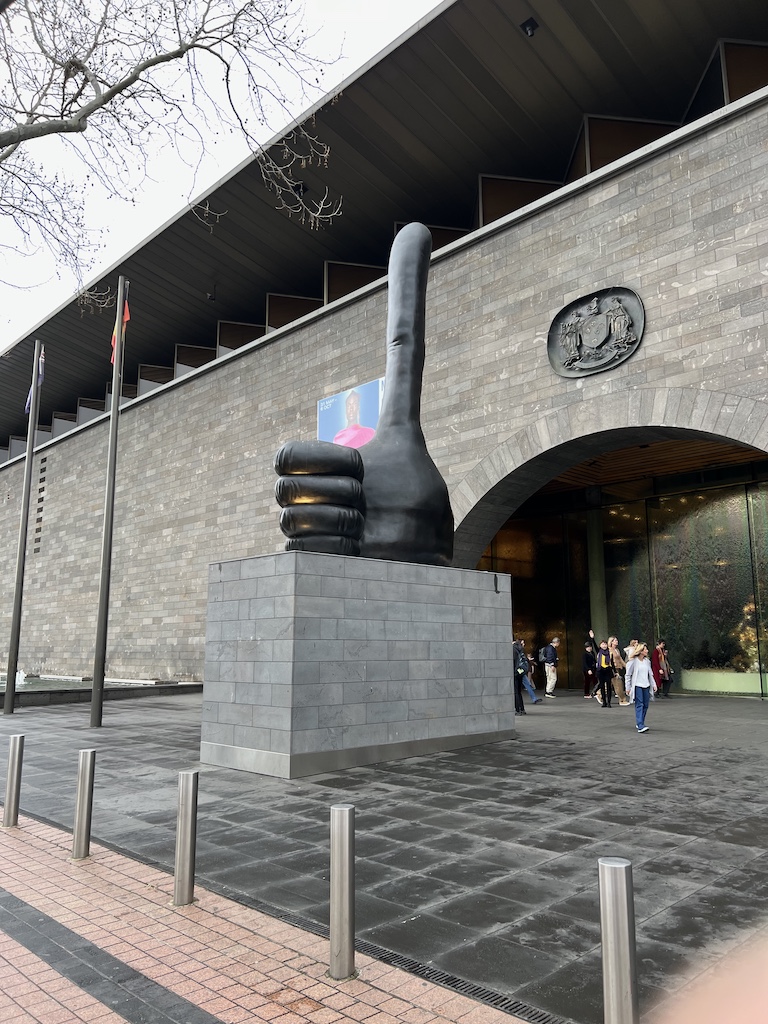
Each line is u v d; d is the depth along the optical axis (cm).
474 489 1752
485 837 545
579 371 1590
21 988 330
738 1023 284
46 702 1916
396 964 344
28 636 3538
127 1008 310
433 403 1883
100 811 655
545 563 2314
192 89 911
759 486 1928
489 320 1794
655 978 322
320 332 2256
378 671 895
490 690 1049
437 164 1969
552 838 540
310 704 816
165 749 1034
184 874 429
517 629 2325
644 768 823
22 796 730
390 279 1121
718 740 1058
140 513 2906
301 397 2283
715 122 1455
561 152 1919
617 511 2194
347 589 876
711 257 1430
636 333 1513
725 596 1953
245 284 2595
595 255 1612
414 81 1714
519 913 401
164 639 2645
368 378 2078
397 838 544
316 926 393
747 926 378
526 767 837
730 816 600
